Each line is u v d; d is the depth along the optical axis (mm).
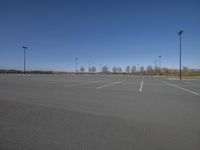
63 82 27422
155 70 133125
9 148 4164
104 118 6750
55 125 5836
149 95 13359
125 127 5711
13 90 15688
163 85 24250
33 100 10555
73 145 4344
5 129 5426
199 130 5492
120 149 4168
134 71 141250
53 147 4230
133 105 9367
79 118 6707
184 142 4574
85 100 10781
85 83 26125
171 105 9445
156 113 7609
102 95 13070
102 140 4656
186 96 13047
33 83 24422
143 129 5535
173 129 5566
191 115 7305
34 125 5824
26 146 4270
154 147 4281
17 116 6895
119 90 16719
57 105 9133
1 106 8750
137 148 4223
